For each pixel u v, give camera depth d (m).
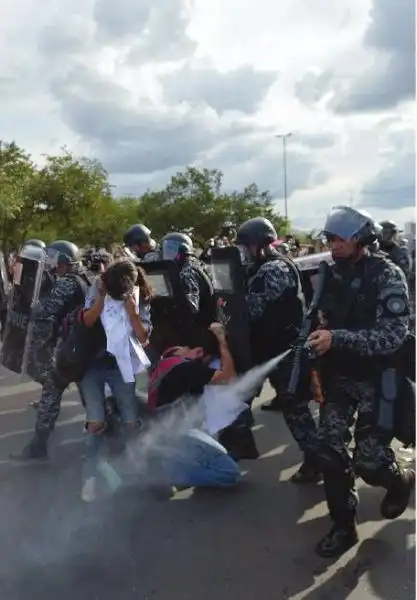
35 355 5.01
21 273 5.27
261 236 4.14
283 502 4.27
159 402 4.43
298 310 4.07
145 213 44.41
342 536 3.55
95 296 4.14
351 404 3.53
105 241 38.62
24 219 31.48
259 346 4.11
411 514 4.00
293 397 4.14
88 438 4.38
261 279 4.04
